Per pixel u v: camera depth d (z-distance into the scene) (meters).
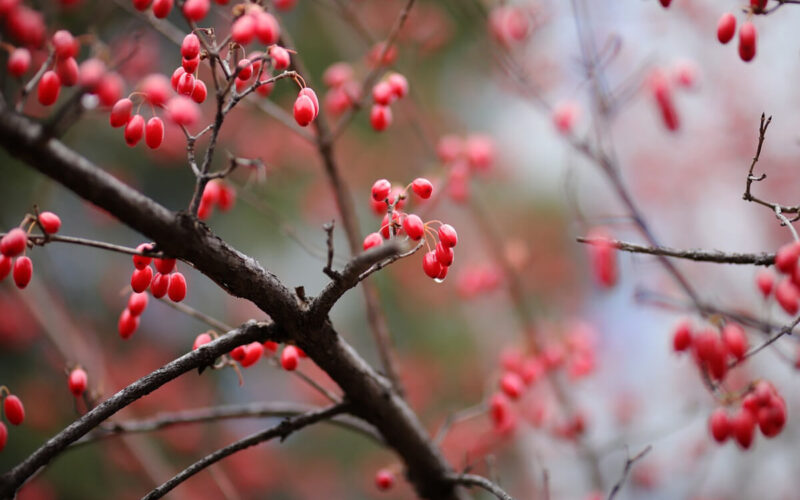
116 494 5.66
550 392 5.08
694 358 2.84
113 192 1.90
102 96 2.12
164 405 6.24
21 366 5.79
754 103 6.98
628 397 6.08
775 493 5.52
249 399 6.62
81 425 2.11
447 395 6.83
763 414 2.66
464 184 4.42
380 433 2.83
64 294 5.03
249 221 6.54
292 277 6.87
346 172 6.64
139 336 6.31
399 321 7.18
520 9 4.77
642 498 5.55
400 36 5.71
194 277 6.53
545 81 5.66
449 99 7.39
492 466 3.04
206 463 2.36
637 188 7.62
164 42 5.66
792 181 7.09
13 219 5.68
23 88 1.90
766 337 2.95
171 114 2.06
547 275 7.37
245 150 6.25
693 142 7.38
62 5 3.09
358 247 3.63
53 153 1.83
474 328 6.85
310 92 2.12
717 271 5.93
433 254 2.12
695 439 5.64
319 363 2.46
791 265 2.21
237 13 2.14
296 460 6.66
